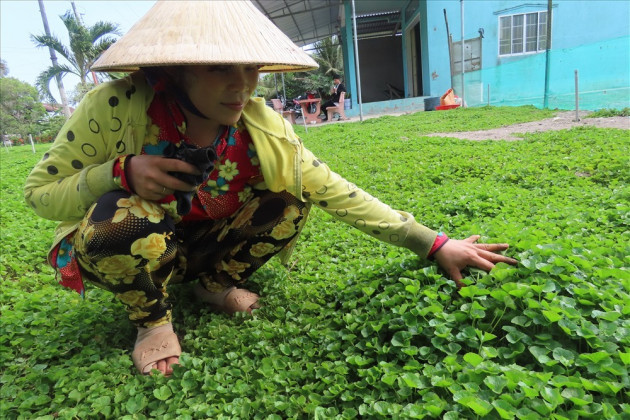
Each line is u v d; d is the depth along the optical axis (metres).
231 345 2.10
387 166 6.20
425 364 1.73
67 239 2.03
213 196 2.12
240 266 2.43
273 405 1.68
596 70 14.06
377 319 2.08
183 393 1.81
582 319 1.72
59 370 2.01
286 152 1.99
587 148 5.84
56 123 30.16
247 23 1.58
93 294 2.85
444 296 2.01
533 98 16.02
